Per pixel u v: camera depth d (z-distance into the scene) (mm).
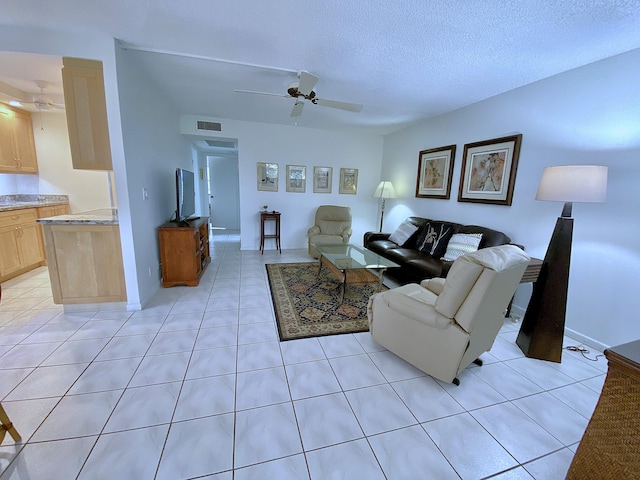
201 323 2434
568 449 1375
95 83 2230
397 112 3924
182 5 1749
